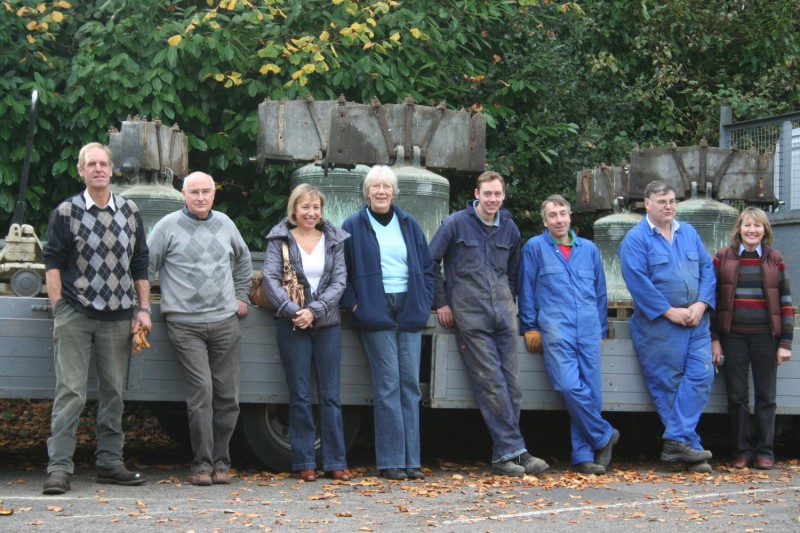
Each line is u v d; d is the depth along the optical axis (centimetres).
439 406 700
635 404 735
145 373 657
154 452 805
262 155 764
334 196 830
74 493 594
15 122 986
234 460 734
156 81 998
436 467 743
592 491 634
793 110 1393
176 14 1057
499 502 586
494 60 1155
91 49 1005
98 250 593
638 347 732
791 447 875
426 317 673
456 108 1127
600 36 1353
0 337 638
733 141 1157
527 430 885
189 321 629
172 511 546
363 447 827
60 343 595
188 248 630
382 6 1041
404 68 1061
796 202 1088
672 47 1373
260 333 675
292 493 610
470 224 698
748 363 747
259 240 1063
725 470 734
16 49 1015
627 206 915
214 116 1071
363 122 741
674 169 857
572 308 709
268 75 1049
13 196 1008
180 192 784
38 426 912
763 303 740
